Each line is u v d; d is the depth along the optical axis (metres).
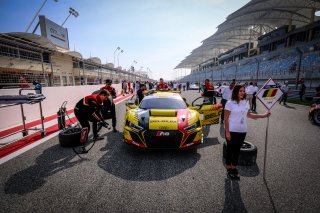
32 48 8.66
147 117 3.83
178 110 4.28
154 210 2.10
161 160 3.43
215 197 2.34
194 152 3.80
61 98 9.37
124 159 3.48
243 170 3.05
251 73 39.69
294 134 5.14
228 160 2.90
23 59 9.26
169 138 3.42
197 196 2.36
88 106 3.89
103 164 3.27
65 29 25.23
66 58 19.06
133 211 2.09
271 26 47.41
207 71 72.88
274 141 4.54
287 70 27.92
